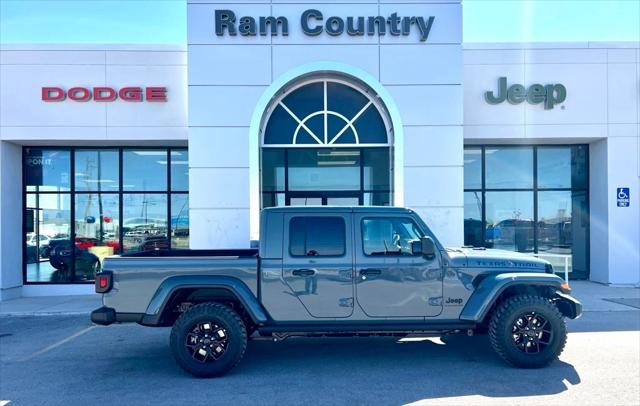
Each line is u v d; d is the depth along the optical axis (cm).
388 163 1123
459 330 586
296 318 570
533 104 1195
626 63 1202
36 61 1135
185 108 1150
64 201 1249
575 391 495
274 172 1124
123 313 561
